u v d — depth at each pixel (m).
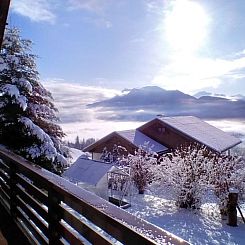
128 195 13.09
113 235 1.34
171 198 12.16
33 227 2.64
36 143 8.84
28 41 9.56
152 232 1.15
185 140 17.92
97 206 1.54
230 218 9.61
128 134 18.73
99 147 19.53
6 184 3.72
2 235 2.94
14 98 8.58
